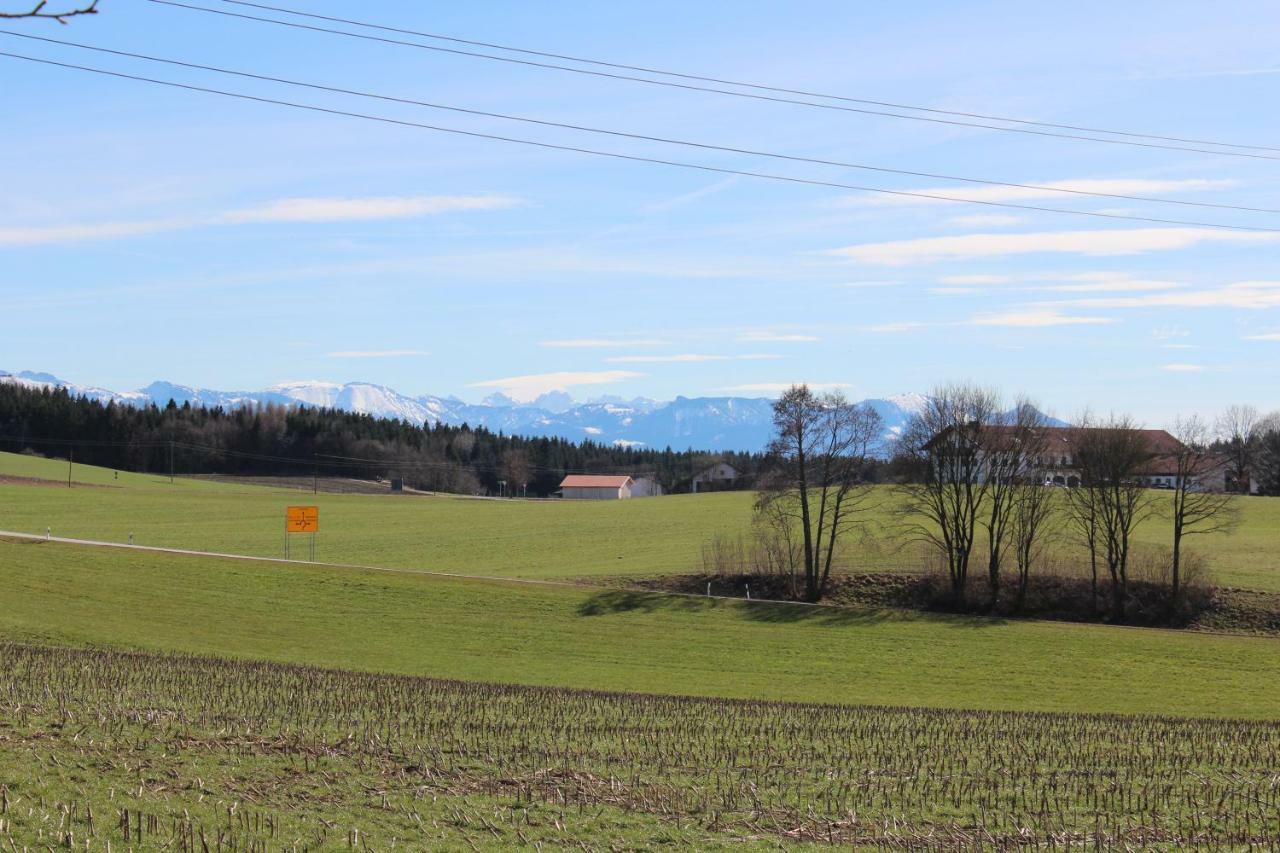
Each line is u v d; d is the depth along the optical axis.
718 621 67.94
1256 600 72.31
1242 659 60.41
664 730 28.66
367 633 60.81
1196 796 22.28
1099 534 80.62
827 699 48.53
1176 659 60.38
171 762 20.16
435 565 88.38
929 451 80.12
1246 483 138.00
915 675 56.06
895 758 25.77
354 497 162.00
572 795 20.16
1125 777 24.05
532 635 62.47
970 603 75.62
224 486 173.75
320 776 20.25
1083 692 52.91
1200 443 77.31
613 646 60.66
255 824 16.47
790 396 80.12
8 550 73.69
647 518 120.25
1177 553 73.00
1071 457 79.56
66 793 17.19
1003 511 81.44
